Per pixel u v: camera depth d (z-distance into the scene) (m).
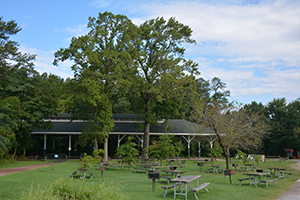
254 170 22.36
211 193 11.52
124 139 46.69
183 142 44.66
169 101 36.25
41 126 34.66
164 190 12.05
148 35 33.91
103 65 31.94
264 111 57.91
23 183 12.68
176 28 34.38
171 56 34.88
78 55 28.80
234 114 21.61
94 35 31.78
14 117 29.39
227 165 21.42
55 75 63.34
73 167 23.27
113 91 35.91
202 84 67.31
